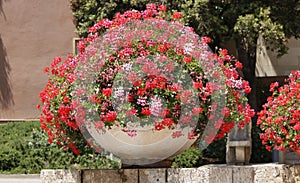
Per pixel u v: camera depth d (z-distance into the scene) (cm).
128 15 653
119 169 616
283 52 1121
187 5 1061
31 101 1384
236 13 1106
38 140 1039
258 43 1366
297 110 692
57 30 1388
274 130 714
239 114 635
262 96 1368
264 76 1385
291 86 719
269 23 1058
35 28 1395
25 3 1397
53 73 639
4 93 1389
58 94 614
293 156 802
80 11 1223
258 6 1091
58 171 631
